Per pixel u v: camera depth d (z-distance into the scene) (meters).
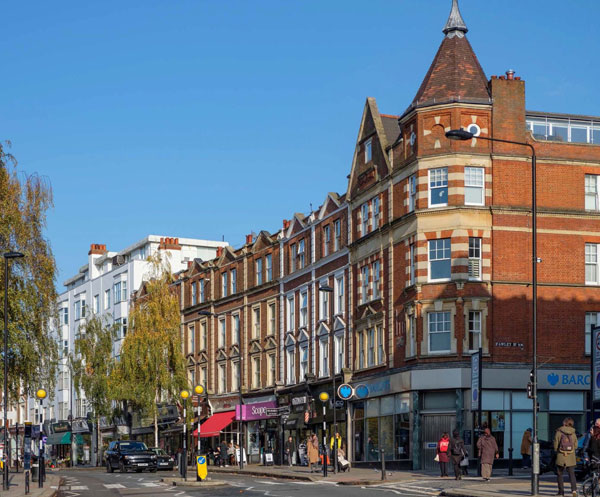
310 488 34.31
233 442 72.00
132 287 97.25
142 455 61.12
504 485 31.06
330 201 61.06
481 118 48.47
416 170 49.06
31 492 34.47
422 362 47.78
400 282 50.66
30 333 43.62
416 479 37.94
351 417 56.41
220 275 78.31
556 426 47.72
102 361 79.00
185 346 83.56
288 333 66.00
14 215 43.03
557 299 48.31
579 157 49.34
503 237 47.84
